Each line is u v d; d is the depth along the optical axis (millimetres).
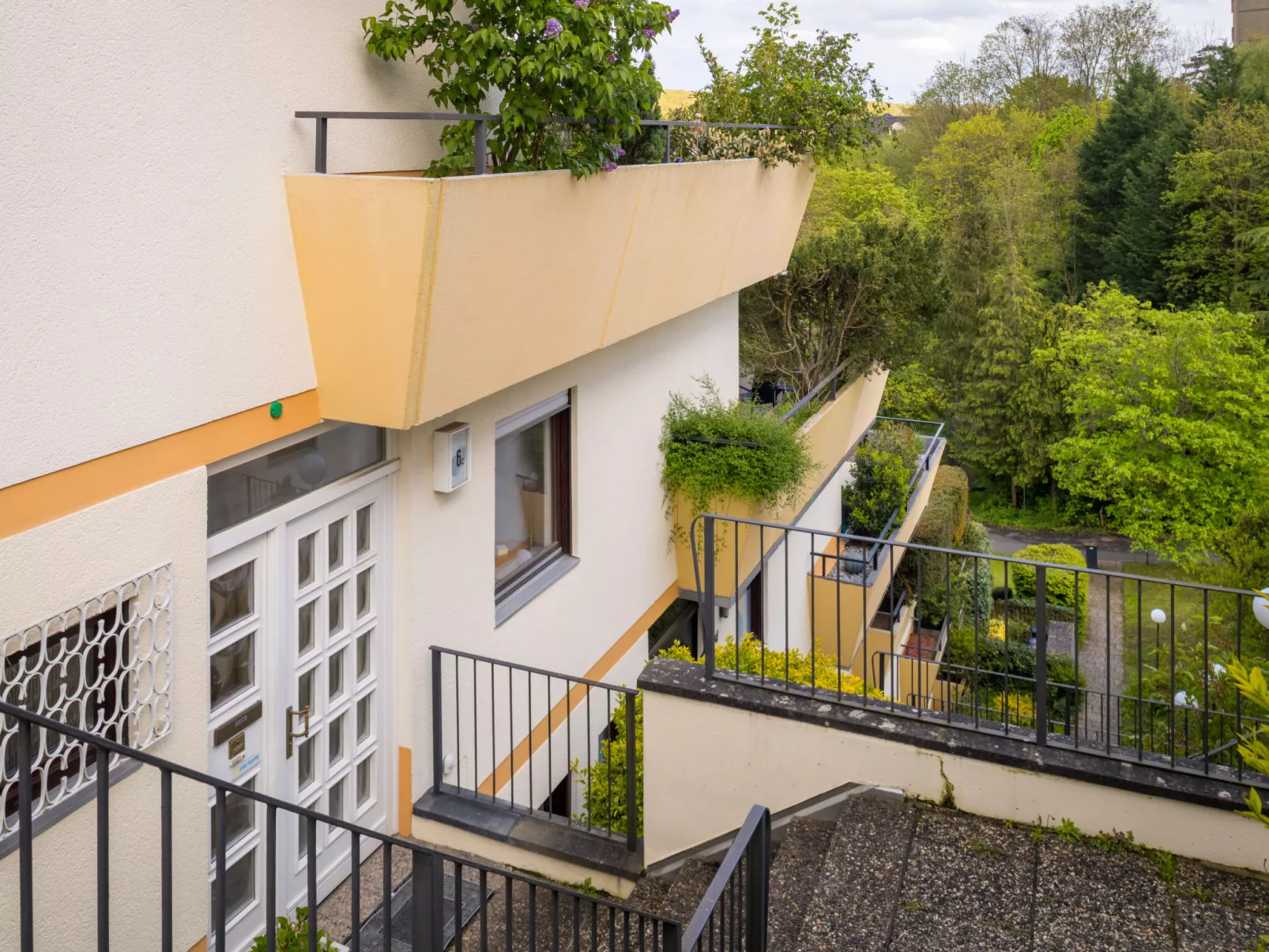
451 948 4852
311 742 5152
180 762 4215
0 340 3297
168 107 3785
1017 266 35438
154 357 3857
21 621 3473
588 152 5281
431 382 4637
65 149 3434
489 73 4594
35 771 3654
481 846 5637
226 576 4562
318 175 4238
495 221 4578
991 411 35625
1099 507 36500
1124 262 37625
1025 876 4289
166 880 2742
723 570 8828
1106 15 41562
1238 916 4047
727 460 8461
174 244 3877
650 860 5238
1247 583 15875
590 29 4770
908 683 14508
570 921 5039
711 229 7457
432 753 5836
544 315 5426
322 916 5168
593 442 7410
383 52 4672
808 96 8500
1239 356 29797
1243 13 52469
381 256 4234
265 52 4184
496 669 6355
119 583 3807
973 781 4598
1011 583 23641
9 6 3211
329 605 5160
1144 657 20047
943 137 37656
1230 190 35156
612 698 8008
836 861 4406
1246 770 4344
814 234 14891
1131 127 37656
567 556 7336
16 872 3586
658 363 8461
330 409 4684
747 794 4973
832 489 12992
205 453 4160
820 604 12523
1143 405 29891
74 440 3586
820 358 14594
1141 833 4383
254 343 4297
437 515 5676
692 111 8656
